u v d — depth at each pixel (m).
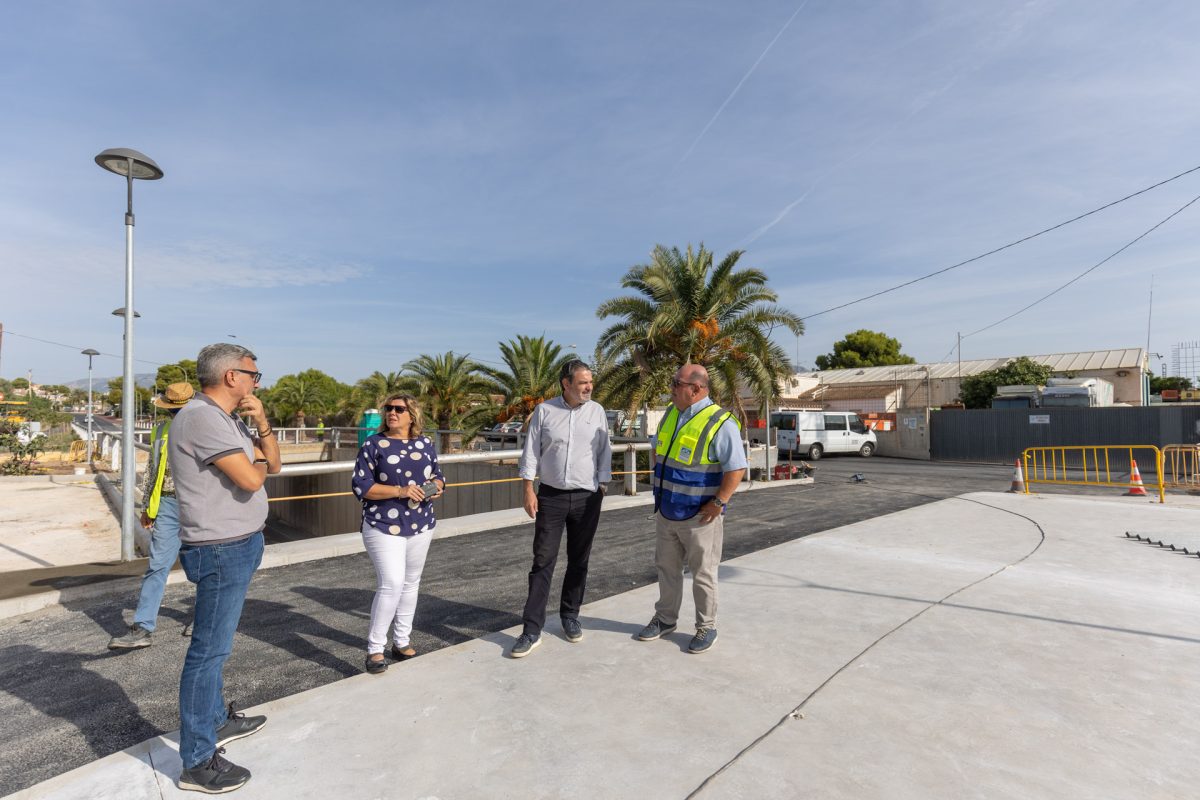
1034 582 5.06
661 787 2.32
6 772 2.55
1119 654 3.56
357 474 3.39
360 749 2.60
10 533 8.18
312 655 3.73
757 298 15.01
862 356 52.03
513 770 2.44
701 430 3.63
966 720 2.81
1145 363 28.75
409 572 3.56
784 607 4.46
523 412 22.61
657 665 3.45
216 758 2.37
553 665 3.46
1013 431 21.48
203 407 2.38
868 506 9.55
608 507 9.33
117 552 6.91
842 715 2.86
